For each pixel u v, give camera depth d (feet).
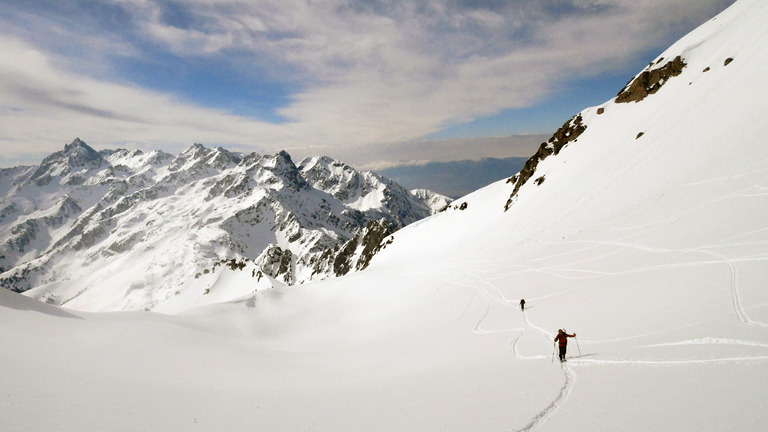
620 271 115.14
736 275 73.36
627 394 40.14
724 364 41.63
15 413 40.83
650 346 55.26
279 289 324.39
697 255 96.22
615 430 32.65
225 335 196.34
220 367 93.04
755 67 195.83
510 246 241.55
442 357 90.07
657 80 304.30
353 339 177.06
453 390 53.01
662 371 44.42
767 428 27.94
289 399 56.95
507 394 47.39
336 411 48.62
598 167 257.75
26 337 82.69
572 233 191.42
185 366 88.48
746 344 45.57
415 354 102.89
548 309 108.17
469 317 137.49
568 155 329.52
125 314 171.42
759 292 61.00
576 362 57.88
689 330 56.29
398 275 315.17
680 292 75.97
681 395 36.73
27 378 53.11
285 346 185.98
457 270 255.09
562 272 146.20
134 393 55.11
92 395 50.93
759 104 165.17
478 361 75.10
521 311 119.03
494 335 99.81
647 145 225.97
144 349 98.43
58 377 56.75
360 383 69.05
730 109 182.91
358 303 275.18
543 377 53.01
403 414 44.83
